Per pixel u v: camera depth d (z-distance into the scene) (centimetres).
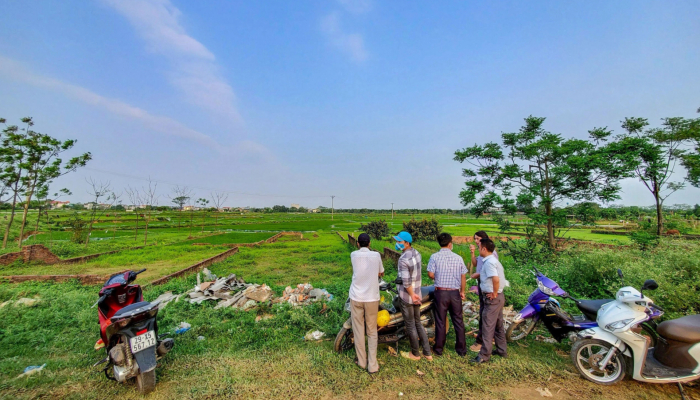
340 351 442
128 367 335
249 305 650
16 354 430
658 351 370
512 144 1295
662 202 1338
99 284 936
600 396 344
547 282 470
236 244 2223
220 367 399
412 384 365
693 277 569
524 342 488
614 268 668
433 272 455
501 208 1280
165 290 829
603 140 1233
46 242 2023
